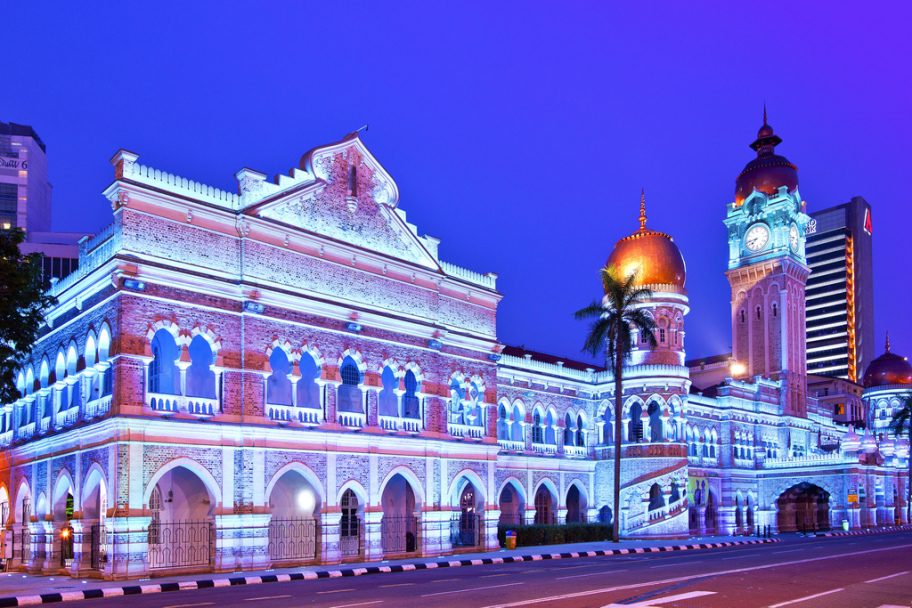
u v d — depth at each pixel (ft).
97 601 68.69
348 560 110.93
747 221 287.07
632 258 204.44
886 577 76.69
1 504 129.08
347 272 118.01
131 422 90.17
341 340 114.83
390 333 122.62
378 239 124.36
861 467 233.76
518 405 174.70
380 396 125.08
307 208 113.70
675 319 199.72
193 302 98.53
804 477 235.61
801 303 282.97
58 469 105.40
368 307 119.85
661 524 177.68
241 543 98.48
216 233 102.99
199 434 97.04
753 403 248.73
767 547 139.74
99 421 92.68
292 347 108.37
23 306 89.40
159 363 106.52
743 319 284.00
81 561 96.27
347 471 112.16
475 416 138.92
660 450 184.34
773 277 277.03
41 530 108.99
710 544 152.05
